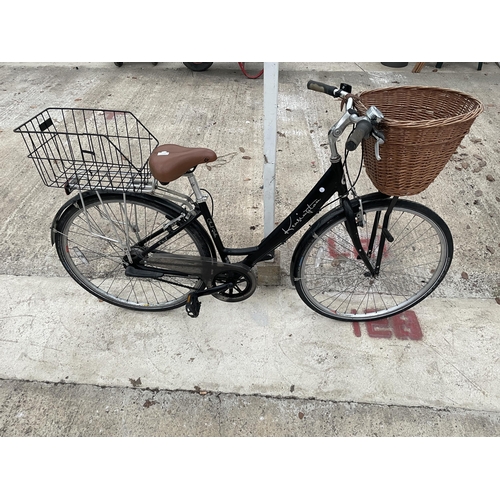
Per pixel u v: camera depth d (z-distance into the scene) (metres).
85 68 5.45
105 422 2.04
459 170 3.52
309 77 5.14
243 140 3.96
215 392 2.13
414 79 5.06
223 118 4.32
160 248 2.31
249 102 4.61
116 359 2.27
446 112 1.83
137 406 2.09
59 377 2.20
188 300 2.16
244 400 2.10
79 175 1.92
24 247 2.89
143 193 1.95
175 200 1.97
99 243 2.90
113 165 1.92
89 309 2.52
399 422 2.00
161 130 4.12
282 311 2.48
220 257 2.19
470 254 2.77
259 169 3.59
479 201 3.19
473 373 2.16
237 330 2.39
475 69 5.27
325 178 1.86
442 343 2.29
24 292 2.61
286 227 2.04
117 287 2.64
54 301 2.56
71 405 2.09
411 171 1.65
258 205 3.22
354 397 2.09
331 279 2.58
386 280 2.61
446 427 1.98
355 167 3.61
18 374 2.21
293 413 2.05
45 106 4.55
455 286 2.58
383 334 2.35
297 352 2.28
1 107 4.55
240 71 5.38
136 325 2.43
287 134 4.03
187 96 4.75
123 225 2.23
